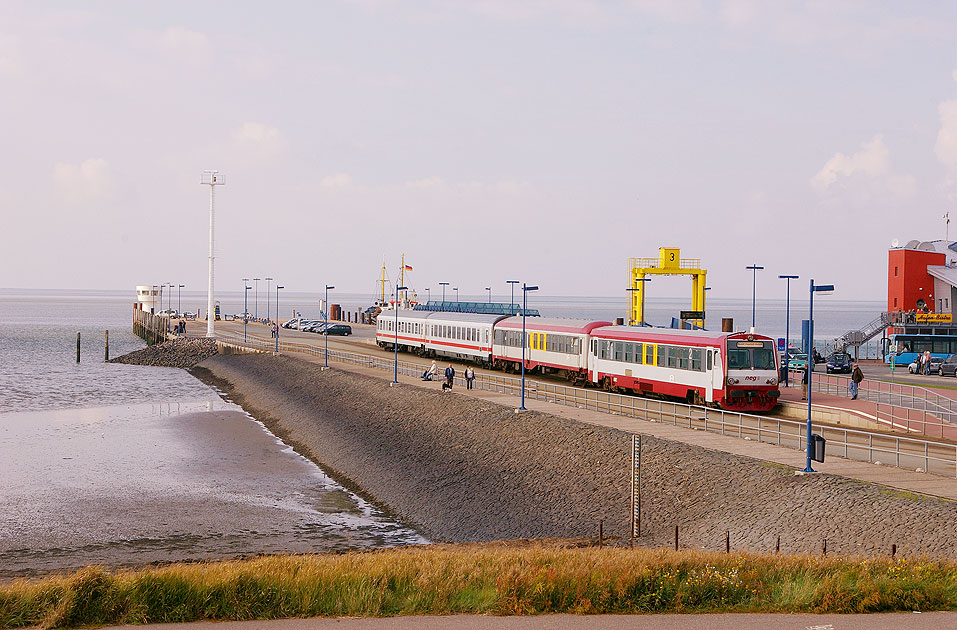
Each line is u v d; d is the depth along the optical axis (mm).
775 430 44562
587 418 49750
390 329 106438
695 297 82688
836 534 28188
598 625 18828
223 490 48219
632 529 30656
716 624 18844
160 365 126312
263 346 116562
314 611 20203
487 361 81875
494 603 20422
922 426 44750
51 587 20297
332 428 64688
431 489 46281
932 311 92188
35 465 53750
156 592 20375
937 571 21812
